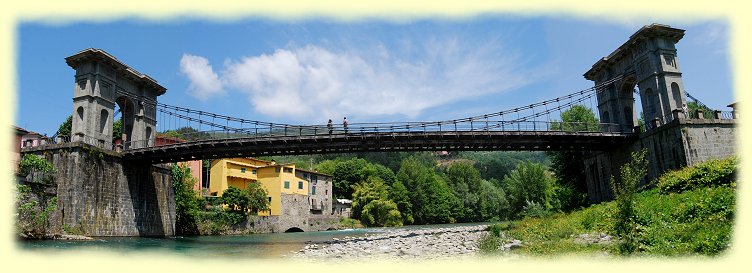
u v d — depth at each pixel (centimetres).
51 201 3253
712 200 1848
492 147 4028
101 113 3825
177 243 3369
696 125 3428
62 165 3434
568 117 5791
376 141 3822
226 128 4119
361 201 8638
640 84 4044
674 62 3888
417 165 10831
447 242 2730
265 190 7031
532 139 3941
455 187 11812
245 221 5900
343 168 9881
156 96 4522
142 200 4075
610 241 1756
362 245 2920
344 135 3744
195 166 6844
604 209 2545
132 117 4238
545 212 4981
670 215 1853
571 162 5122
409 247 2609
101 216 3581
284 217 6769
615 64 4441
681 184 2583
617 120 4362
